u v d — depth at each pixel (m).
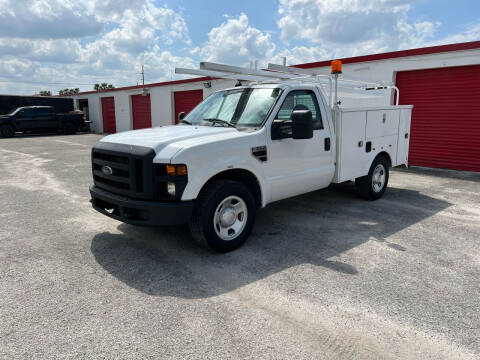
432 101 10.35
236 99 5.16
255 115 4.77
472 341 2.70
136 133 4.70
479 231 5.09
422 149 10.78
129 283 3.61
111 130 26.59
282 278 3.70
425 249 4.45
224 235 4.33
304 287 3.52
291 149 4.93
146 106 22.58
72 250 4.45
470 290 3.45
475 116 9.61
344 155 5.79
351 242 4.68
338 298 3.31
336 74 5.48
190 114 5.60
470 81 9.56
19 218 5.77
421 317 3.01
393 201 6.70
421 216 5.78
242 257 4.23
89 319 2.99
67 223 5.51
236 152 4.27
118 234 5.02
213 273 3.82
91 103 27.84
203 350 2.61
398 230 5.14
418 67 10.26
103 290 3.47
